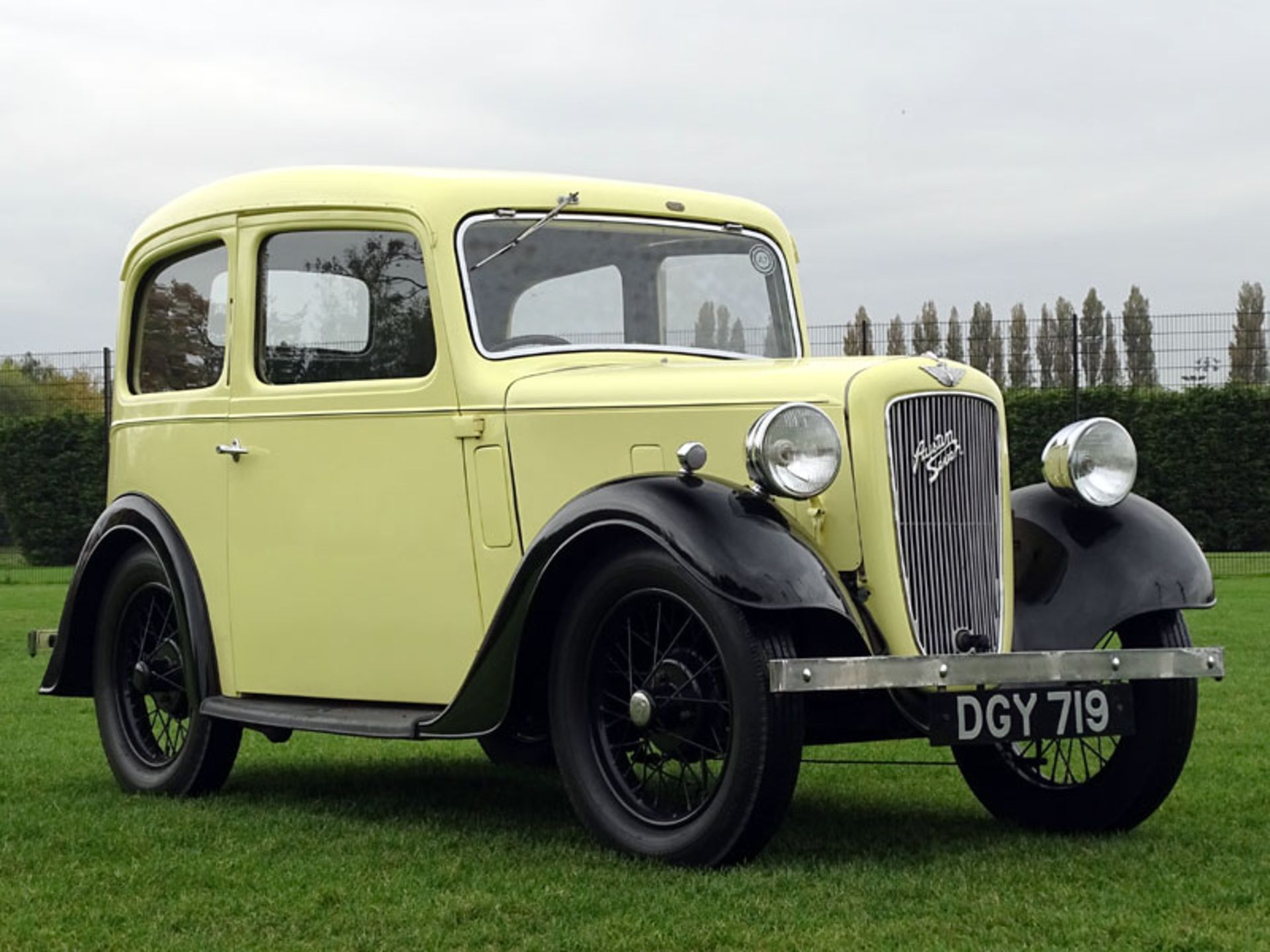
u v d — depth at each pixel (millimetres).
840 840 4664
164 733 5938
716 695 4207
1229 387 19344
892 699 4305
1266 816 5000
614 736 4473
